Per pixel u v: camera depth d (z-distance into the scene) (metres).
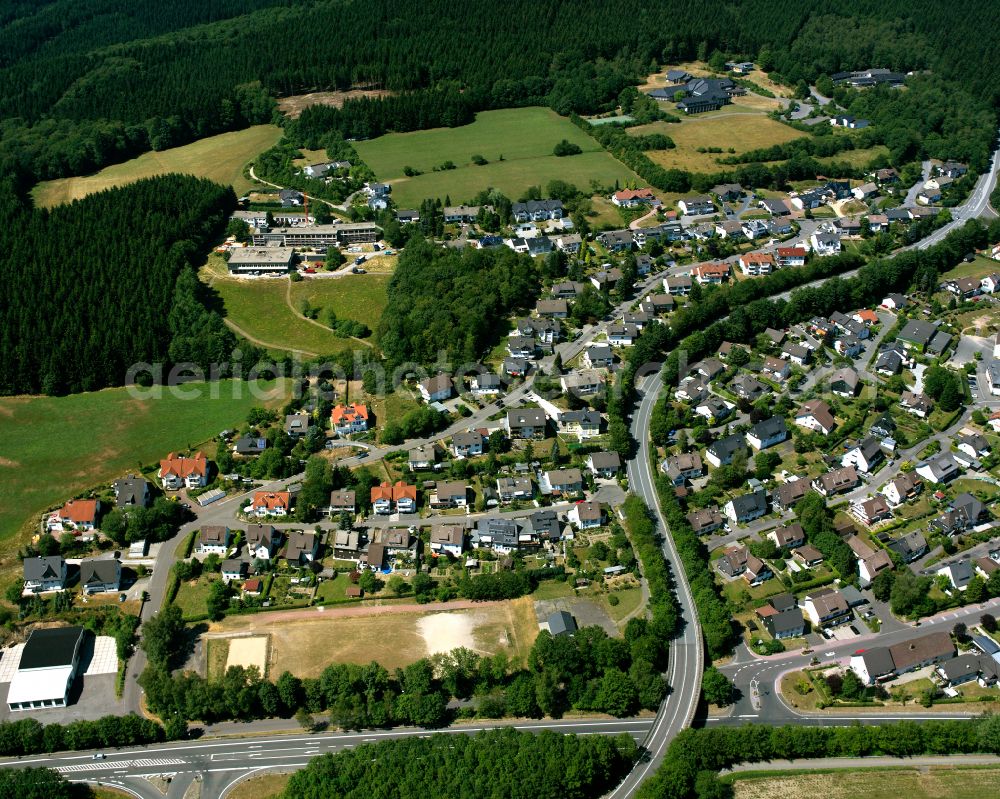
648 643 185.62
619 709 178.88
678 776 163.38
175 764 173.00
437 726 179.12
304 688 181.12
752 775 170.00
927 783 168.50
